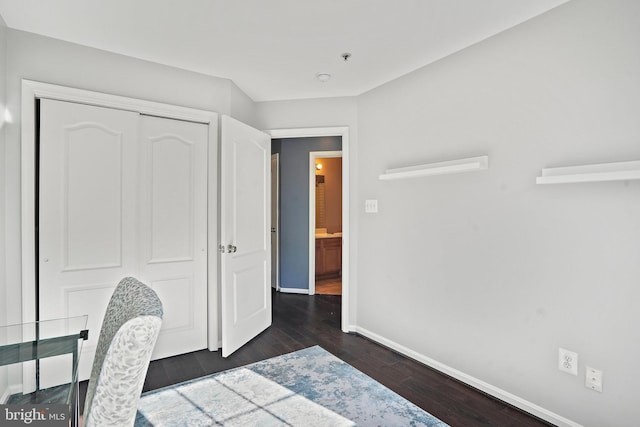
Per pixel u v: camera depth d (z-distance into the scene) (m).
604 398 1.82
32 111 2.28
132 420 0.91
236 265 3.05
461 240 2.52
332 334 3.47
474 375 2.44
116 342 0.88
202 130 3.00
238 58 2.67
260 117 3.63
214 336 3.03
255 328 3.37
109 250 2.56
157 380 2.49
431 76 2.74
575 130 1.91
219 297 3.08
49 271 2.36
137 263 2.68
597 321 1.85
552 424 2.01
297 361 2.83
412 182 2.89
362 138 3.41
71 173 2.42
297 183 5.23
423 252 2.81
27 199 2.26
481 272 2.39
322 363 2.80
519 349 2.18
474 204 2.43
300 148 5.20
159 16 2.10
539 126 2.07
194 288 2.98
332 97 3.51
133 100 2.63
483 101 2.37
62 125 2.39
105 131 2.54
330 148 5.09
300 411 2.12
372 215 3.30
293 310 4.31
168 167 2.84
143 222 2.73
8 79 2.21
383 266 3.19
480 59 2.39
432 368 2.73
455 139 2.56
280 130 3.59
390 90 3.10
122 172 2.61
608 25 1.79
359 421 2.02
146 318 0.91
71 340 1.29
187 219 2.93
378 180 3.23
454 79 2.56
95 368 1.26
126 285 1.32
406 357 2.93
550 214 2.03
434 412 2.12
